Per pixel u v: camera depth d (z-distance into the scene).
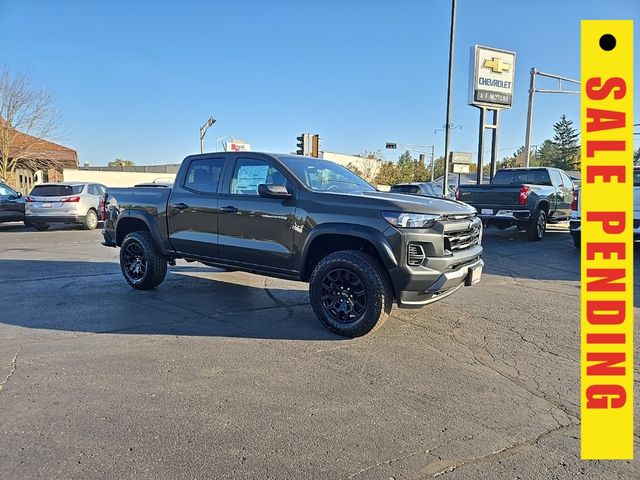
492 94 17.72
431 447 2.75
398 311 5.59
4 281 7.17
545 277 7.67
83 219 15.30
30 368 3.80
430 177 52.69
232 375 3.73
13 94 27.66
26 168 30.42
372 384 3.60
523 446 2.77
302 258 4.89
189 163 6.09
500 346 4.44
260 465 2.57
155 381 3.59
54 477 2.43
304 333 4.77
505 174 13.81
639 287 6.74
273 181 5.23
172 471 2.50
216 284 7.08
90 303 5.87
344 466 2.57
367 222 4.45
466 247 4.83
